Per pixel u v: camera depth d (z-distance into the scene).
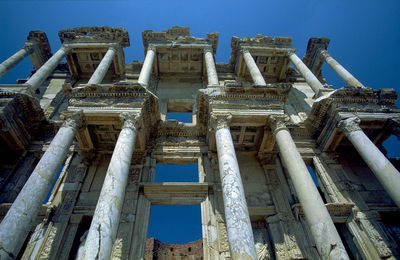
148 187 12.26
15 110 12.64
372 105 13.43
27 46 19.64
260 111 12.22
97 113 11.64
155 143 14.48
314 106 14.48
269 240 11.59
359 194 12.87
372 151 10.59
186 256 23.62
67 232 10.81
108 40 20.55
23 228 7.56
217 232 10.84
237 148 15.18
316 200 8.55
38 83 15.30
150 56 18.50
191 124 15.62
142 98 12.45
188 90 20.55
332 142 14.44
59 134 10.44
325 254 7.36
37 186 8.50
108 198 8.09
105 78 21.91
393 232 11.45
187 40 20.62
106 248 6.95
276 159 14.90
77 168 13.42
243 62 21.22
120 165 9.24
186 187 12.36
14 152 13.52
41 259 9.73
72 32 20.72
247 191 13.17
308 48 22.94
